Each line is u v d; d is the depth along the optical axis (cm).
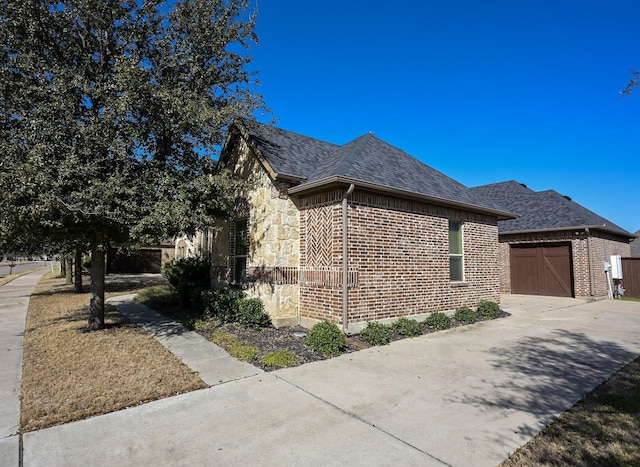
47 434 382
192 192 770
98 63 794
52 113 657
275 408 445
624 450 345
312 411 436
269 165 903
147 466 323
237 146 1104
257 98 885
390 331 834
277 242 900
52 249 1105
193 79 849
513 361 639
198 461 330
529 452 343
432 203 1010
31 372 571
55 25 736
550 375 566
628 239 2058
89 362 615
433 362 633
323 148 1216
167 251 3362
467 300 1131
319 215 884
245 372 577
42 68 684
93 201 647
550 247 1672
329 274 834
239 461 330
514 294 1755
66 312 1115
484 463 324
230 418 418
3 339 804
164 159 823
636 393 491
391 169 1033
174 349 702
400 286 923
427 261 1004
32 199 614
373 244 870
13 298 1551
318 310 858
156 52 830
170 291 1474
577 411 435
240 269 1080
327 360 643
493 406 450
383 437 373
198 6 818
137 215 716
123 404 454
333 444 359
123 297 1477
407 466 321
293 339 767
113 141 683
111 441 367
